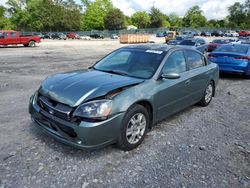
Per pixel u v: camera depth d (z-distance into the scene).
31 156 3.65
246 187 3.14
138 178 3.23
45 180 3.14
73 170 3.36
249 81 9.89
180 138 4.41
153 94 4.11
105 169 3.40
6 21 88.50
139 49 5.05
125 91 3.74
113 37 70.50
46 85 4.03
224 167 3.56
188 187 3.10
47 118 3.71
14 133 4.38
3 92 7.19
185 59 5.23
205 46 18.14
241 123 5.25
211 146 4.16
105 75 4.29
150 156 3.77
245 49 10.21
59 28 90.12
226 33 73.50
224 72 10.26
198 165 3.58
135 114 3.83
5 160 3.53
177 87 4.71
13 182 3.08
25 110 5.59
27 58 16.56
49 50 24.19
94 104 3.41
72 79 4.06
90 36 73.00
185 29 95.56
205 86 5.93
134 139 3.93
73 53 21.20
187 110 5.96
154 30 89.56
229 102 6.81
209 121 5.30
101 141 3.47
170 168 3.48
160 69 4.43
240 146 4.20
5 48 25.81
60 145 3.99
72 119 3.41
